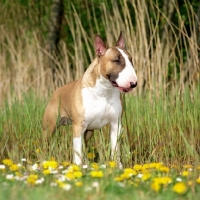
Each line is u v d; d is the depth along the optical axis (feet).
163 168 28.89
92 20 70.90
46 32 70.23
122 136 35.94
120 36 35.12
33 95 44.96
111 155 34.30
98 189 23.80
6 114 40.70
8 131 38.91
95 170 29.01
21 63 54.80
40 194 22.93
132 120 38.32
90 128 35.65
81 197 23.06
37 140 36.50
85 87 34.35
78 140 34.65
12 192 22.99
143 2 45.19
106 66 32.71
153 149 36.14
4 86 53.31
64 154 35.37
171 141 36.32
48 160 32.81
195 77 41.52
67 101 36.27
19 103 42.78
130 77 31.83
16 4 65.82
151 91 41.91
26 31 63.72
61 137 37.14
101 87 33.65
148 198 23.04
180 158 34.45
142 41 44.80
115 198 22.84
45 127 38.22
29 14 65.36
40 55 55.72
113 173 27.61
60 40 71.41
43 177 27.66
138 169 30.22
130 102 40.04
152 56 43.83
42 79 52.21
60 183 24.99
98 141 38.06
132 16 62.34
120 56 32.50
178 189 23.97
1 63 56.08
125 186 25.17
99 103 34.12
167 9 60.59
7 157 37.96
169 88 50.78
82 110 34.30
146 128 37.73
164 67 43.91
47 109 38.19
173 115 37.93
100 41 33.78
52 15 69.77
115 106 34.47
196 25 55.57
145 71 44.11
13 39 62.28
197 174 28.96
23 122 39.58
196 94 38.73
